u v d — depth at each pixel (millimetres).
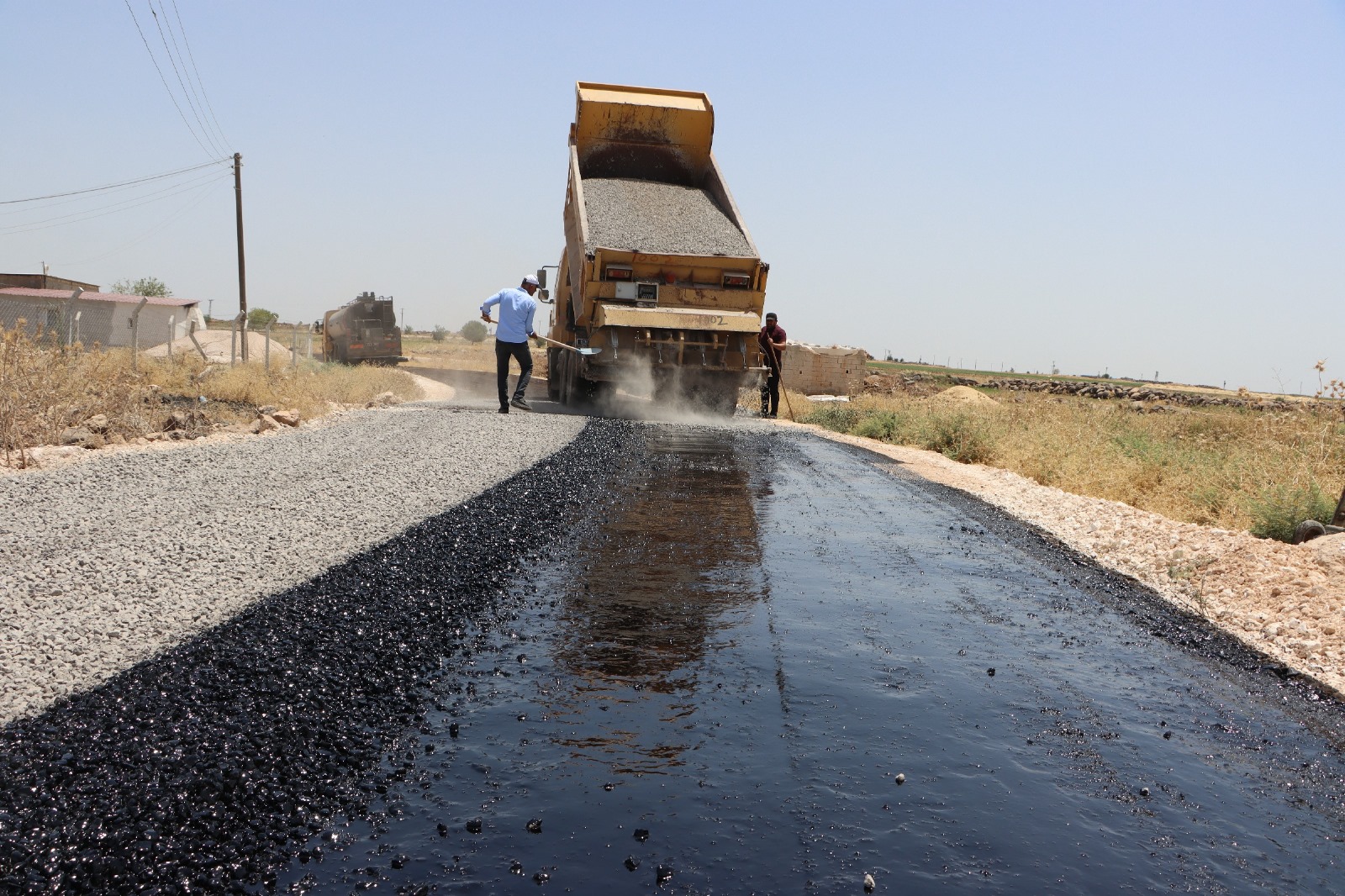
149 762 3256
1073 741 3906
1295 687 4762
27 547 5785
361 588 5328
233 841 2842
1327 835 3219
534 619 5129
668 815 3111
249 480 8539
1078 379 84875
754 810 3174
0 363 11133
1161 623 5797
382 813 3061
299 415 14352
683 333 16875
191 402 16938
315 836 2908
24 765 3184
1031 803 3340
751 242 17406
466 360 54906
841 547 7422
